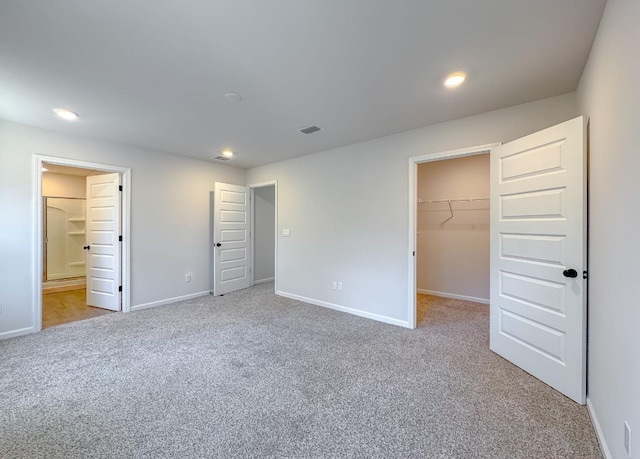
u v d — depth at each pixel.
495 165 2.71
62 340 3.07
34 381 2.25
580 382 1.96
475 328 3.42
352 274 4.02
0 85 2.34
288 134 3.59
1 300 3.12
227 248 5.21
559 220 2.10
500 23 1.65
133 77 2.23
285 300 4.72
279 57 1.98
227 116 3.00
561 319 2.08
